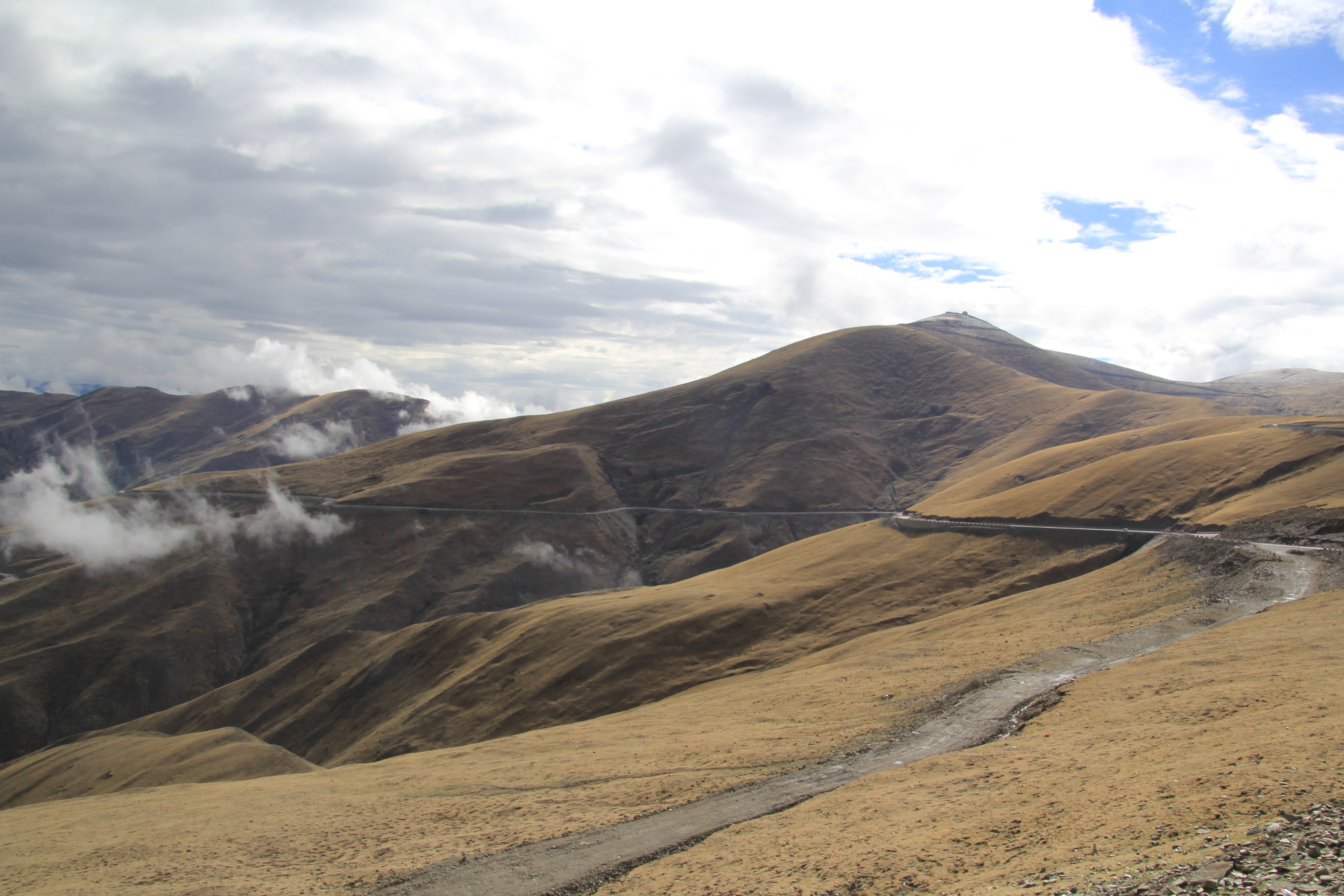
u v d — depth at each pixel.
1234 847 14.80
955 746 34.47
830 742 38.22
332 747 113.44
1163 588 64.06
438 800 38.16
